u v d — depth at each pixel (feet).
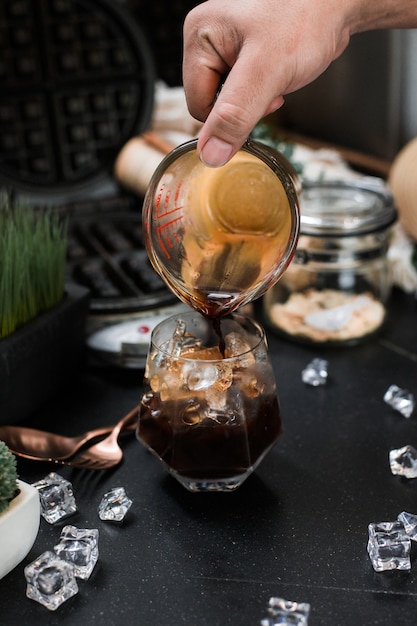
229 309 1.69
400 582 1.61
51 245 2.13
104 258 2.64
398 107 3.40
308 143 3.73
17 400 2.04
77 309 2.17
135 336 2.29
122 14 2.95
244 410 1.72
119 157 3.04
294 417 2.13
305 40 1.60
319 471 1.93
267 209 1.60
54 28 2.95
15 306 2.01
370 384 2.26
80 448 1.98
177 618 1.54
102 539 1.73
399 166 2.85
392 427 2.08
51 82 2.98
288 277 2.43
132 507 1.82
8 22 2.87
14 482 1.59
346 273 2.38
